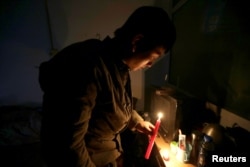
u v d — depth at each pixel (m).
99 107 0.74
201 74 1.58
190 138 1.29
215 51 1.39
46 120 0.64
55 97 0.62
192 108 1.36
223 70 1.32
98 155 0.85
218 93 1.38
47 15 2.36
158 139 1.42
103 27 2.49
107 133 0.83
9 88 2.53
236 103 1.22
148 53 0.73
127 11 2.47
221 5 1.30
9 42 2.39
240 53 1.16
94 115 0.76
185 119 1.37
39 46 2.46
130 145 1.41
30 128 2.30
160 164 1.10
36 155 2.14
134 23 0.69
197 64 1.64
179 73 1.98
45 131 0.64
